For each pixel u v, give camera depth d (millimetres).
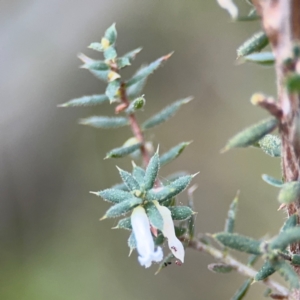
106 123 253
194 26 454
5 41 470
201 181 451
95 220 473
